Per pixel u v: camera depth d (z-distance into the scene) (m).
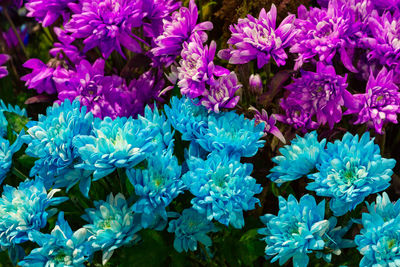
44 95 1.01
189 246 0.80
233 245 0.82
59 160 0.77
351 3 0.87
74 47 1.01
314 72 0.87
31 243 0.82
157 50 0.89
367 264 0.77
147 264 0.80
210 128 0.82
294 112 0.87
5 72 1.04
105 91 0.94
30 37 1.18
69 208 0.83
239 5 0.93
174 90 0.90
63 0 0.95
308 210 0.79
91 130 0.80
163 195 0.78
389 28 0.85
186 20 0.88
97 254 0.82
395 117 0.83
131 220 0.78
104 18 0.91
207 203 0.78
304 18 0.88
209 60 0.86
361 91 0.90
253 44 0.84
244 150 0.81
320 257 0.81
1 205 0.79
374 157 0.78
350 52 0.86
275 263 0.85
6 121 0.88
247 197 0.78
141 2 0.92
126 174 0.79
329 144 0.80
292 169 0.80
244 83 0.88
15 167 0.84
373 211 0.78
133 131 0.78
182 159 0.86
